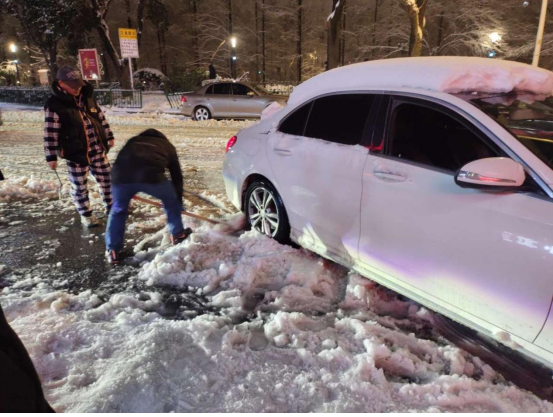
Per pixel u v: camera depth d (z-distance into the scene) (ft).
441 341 9.21
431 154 8.72
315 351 8.59
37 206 17.57
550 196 6.89
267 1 121.90
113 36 121.80
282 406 7.13
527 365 8.50
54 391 7.30
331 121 11.19
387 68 10.24
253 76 135.13
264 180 13.39
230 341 8.68
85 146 14.49
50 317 9.44
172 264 11.78
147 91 88.48
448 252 8.10
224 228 14.92
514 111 8.46
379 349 8.35
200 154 30.04
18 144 31.76
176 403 7.11
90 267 12.22
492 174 6.88
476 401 7.30
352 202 10.11
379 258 9.65
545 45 80.23
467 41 89.35
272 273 11.79
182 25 123.85
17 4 74.23
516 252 7.06
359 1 124.88
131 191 11.94
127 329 9.14
